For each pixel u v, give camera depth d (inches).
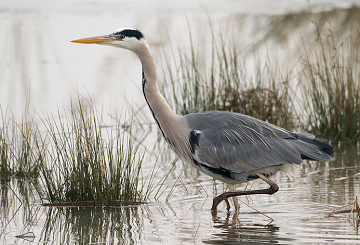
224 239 345.7
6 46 868.0
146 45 425.4
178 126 422.0
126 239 347.9
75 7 1109.1
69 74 760.3
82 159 423.5
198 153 414.9
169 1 1143.0
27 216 392.8
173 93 637.9
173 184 468.8
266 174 419.2
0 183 470.0
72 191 418.9
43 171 425.1
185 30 930.7
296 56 786.8
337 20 1003.9
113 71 781.9
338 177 473.7
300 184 460.1
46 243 342.6
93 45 914.7
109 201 417.1
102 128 614.5
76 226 372.8
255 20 1019.9
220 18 1026.1
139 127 631.2
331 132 588.4
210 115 423.8
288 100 641.0
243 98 626.2
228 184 424.8
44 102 655.8
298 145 407.5
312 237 345.1
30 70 771.4
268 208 406.9
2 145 493.0
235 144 409.7
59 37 916.6
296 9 1100.5
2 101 657.0
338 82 585.9
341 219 378.3
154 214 396.8
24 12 1073.5
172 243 340.5
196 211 403.5
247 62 768.9
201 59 768.9
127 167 426.3
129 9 1101.7
